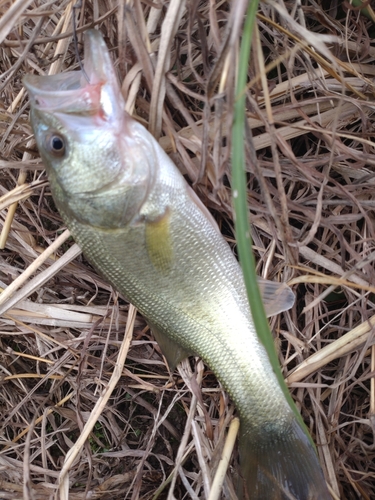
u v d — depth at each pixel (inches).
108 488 14.5
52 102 10.4
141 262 11.5
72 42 12.3
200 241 11.6
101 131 10.5
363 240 12.6
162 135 12.2
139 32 10.9
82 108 10.4
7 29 10.8
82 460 15.1
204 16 11.2
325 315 13.3
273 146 10.4
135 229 11.1
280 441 12.1
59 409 15.0
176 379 14.4
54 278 15.0
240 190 8.5
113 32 11.9
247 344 12.1
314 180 12.0
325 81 12.3
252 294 8.7
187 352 12.6
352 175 12.7
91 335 14.4
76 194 10.9
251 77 12.2
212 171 11.9
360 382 13.2
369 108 12.5
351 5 12.0
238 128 8.5
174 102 11.4
